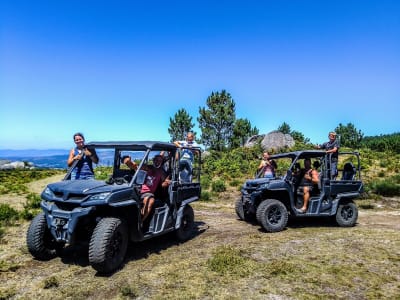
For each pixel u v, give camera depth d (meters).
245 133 40.22
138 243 6.63
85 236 5.27
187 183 7.00
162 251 6.06
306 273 4.82
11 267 5.15
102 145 6.38
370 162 23.59
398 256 5.63
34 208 11.16
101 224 4.83
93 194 4.93
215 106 40.97
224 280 4.54
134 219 5.37
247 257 5.56
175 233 6.71
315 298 4.03
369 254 5.73
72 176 6.36
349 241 6.59
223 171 22.91
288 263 5.20
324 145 9.12
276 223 7.71
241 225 8.51
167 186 6.44
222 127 41.28
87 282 4.55
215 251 5.91
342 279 4.61
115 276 4.76
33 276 4.82
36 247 5.28
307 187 8.12
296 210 8.00
